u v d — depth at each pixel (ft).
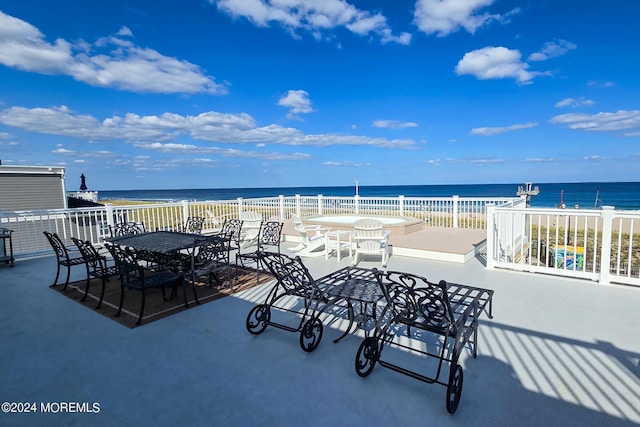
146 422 6.57
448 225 30.58
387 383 7.83
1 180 39.68
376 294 9.64
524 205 26.66
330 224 28.45
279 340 10.16
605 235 14.70
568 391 7.36
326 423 6.47
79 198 61.98
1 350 9.64
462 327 7.61
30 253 23.12
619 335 10.04
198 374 8.28
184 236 16.15
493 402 7.04
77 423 6.55
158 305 13.28
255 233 26.61
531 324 10.92
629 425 6.27
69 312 12.62
